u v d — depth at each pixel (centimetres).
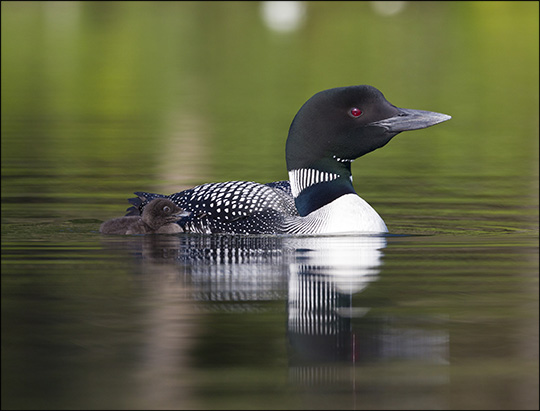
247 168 1920
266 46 4953
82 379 684
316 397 654
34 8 6050
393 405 646
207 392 663
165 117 2819
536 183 1791
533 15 5900
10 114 2841
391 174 1900
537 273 1015
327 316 839
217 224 1205
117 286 937
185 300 885
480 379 694
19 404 638
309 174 1211
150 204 1216
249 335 782
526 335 790
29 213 1433
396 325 814
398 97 3203
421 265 1051
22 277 976
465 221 1384
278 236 1185
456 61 4331
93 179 1794
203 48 4847
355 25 5706
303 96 3306
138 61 4319
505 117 2845
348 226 1188
